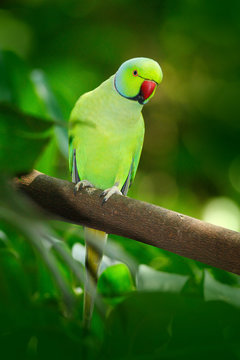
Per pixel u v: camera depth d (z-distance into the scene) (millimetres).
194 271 3244
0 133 1823
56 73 4312
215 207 4289
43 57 4461
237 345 2338
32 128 1833
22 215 1718
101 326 3201
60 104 3342
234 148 4504
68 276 3193
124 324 2549
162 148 4602
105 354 2553
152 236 3248
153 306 2467
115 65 4641
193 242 3236
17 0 4617
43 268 3215
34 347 2562
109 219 3258
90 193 3260
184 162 4477
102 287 3229
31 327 2615
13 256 3209
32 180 3250
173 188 4422
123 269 3229
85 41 4645
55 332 2615
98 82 4379
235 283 3244
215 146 4516
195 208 4336
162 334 2512
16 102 3297
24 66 3299
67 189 3258
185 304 2410
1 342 2545
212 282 3193
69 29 4656
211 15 4645
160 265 3250
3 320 2846
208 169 4445
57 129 3275
